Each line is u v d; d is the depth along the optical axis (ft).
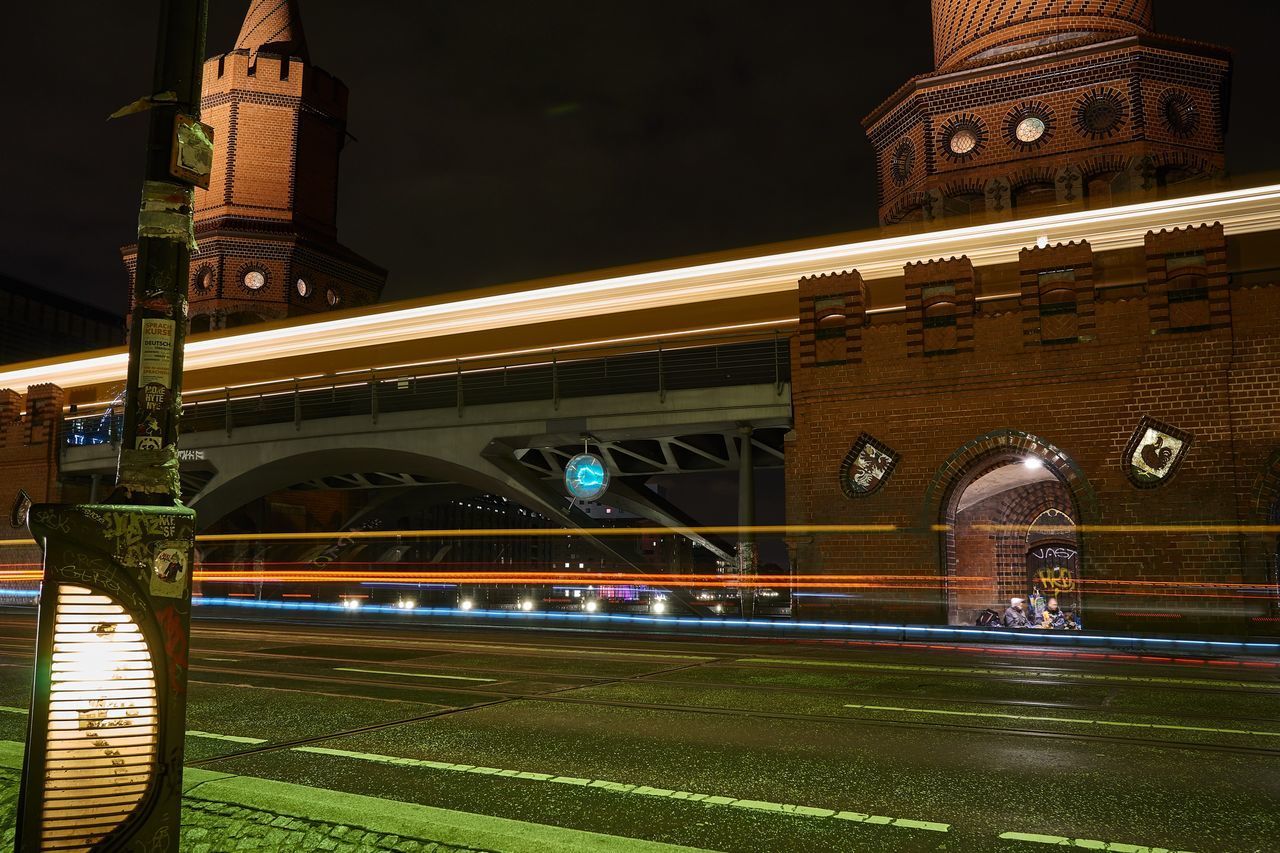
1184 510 66.95
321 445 99.19
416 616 90.58
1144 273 83.92
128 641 10.71
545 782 20.90
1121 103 91.86
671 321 95.30
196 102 12.03
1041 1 99.30
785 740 25.86
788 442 79.82
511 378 92.94
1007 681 39.55
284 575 125.18
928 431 75.10
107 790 10.50
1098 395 70.54
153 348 11.37
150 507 10.98
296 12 139.33
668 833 16.97
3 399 122.93
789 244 93.71
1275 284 67.00
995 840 16.57
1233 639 59.98
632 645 59.47
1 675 39.11
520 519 301.63
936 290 76.74
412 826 15.03
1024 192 95.04
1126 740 25.76
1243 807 18.78
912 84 98.53
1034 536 81.66
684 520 102.73
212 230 125.90
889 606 74.02
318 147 136.26
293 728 27.86
